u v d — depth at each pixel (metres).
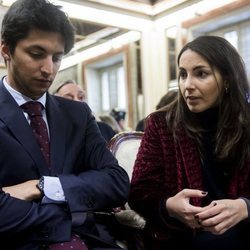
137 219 1.27
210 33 2.44
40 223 0.88
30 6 0.93
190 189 1.03
